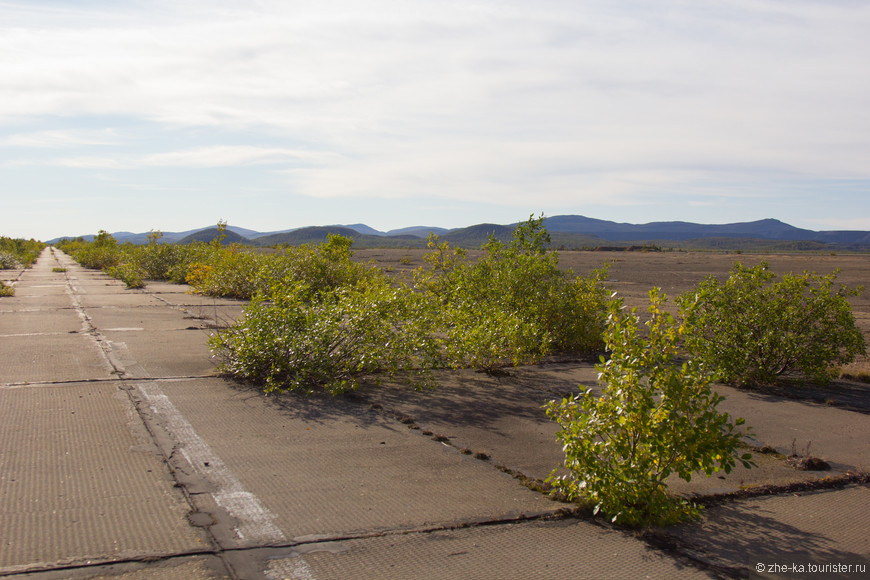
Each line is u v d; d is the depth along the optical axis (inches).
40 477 166.7
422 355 319.6
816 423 255.1
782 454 214.4
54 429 208.7
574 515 156.7
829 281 338.6
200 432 212.2
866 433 242.4
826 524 156.9
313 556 129.5
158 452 190.4
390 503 158.6
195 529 139.6
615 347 164.4
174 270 987.3
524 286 414.9
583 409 169.3
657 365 161.5
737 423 156.1
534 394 285.0
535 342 364.5
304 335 288.0
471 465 189.3
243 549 131.2
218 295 737.6
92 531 136.5
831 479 189.2
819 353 322.7
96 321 483.8
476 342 327.0
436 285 466.6
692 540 145.1
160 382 282.0
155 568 121.7
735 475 191.6
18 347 358.9
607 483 152.7
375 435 216.5
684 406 155.4
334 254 807.1
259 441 205.3
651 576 126.9
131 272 913.5
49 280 1013.2
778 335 325.1
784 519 159.3
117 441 199.0
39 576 117.0
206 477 171.9
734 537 147.4
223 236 1140.5
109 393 259.0
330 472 179.5
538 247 447.5
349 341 299.9
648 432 154.4
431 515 152.3
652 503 151.3
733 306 337.7
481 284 437.4
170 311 565.3
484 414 247.9
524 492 169.6
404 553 132.6
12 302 626.5
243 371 287.1
